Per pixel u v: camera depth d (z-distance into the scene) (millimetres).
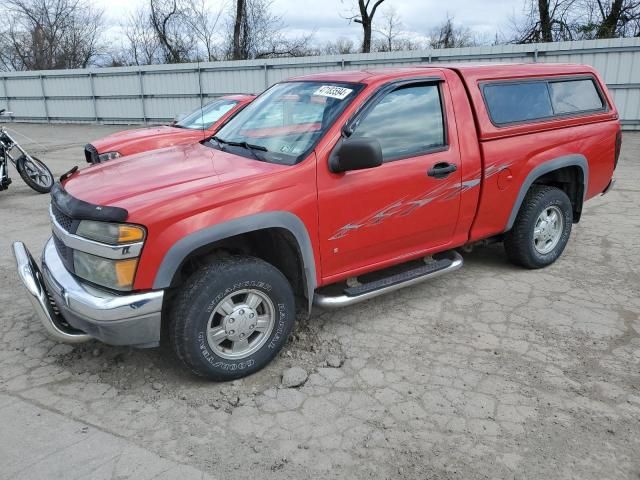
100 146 7875
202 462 2727
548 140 4738
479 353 3721
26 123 25359
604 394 3248
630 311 4297
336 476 2633
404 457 2754
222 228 3125
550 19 21828
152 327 3086
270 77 19547
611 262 5332
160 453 2789
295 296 3840
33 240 6344
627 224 6586
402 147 3904
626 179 9133
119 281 2992
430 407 3146
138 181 3355
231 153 3902
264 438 2904
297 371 3467
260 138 3965
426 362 3623
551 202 4926
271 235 3572
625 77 14273
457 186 4176
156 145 7949
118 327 3010
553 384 3352
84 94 23703
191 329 3154
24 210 7906
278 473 2654
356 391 3312
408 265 4797
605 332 3971
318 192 3480
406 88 3965
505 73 4551
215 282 3162
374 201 3740
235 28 29031
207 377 3330
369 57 17703
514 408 3127
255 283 3309
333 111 3693
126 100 22844
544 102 4805
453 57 16391
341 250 3703
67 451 2801
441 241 4328
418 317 4250
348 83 3918
